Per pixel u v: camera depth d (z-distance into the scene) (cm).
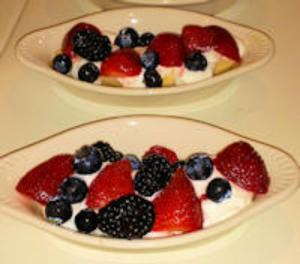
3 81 55
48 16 64
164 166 40
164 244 35
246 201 39
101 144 43
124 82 51
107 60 52
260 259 38
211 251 39
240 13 65
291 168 40
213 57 53
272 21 63
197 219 37
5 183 40
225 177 40
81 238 36
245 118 51
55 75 50
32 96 54
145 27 59
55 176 40
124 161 40
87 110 52
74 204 39
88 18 58
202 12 63
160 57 52
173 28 58
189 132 45
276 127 49
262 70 56
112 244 35
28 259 38
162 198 38
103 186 39
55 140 44
